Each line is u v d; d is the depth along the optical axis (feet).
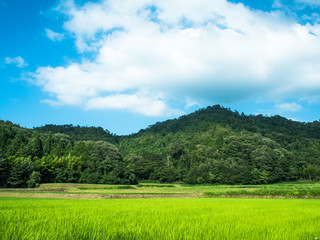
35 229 31.48
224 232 35.14
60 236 27.58
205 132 646.74
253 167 393.29
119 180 335.67
